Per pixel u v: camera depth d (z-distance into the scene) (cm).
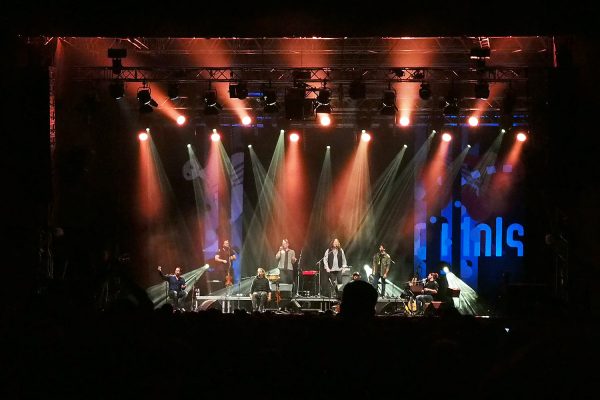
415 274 2133
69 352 436
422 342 603
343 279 2114
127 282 519
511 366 342
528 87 1700
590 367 337
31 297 634
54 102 1588
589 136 1399
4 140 1409
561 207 1519
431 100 2102
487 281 2264
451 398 384
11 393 413
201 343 614
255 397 499
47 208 1534
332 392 435
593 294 1384
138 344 439
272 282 2062
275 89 1962
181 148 2330
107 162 1995
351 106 2134
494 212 2308
